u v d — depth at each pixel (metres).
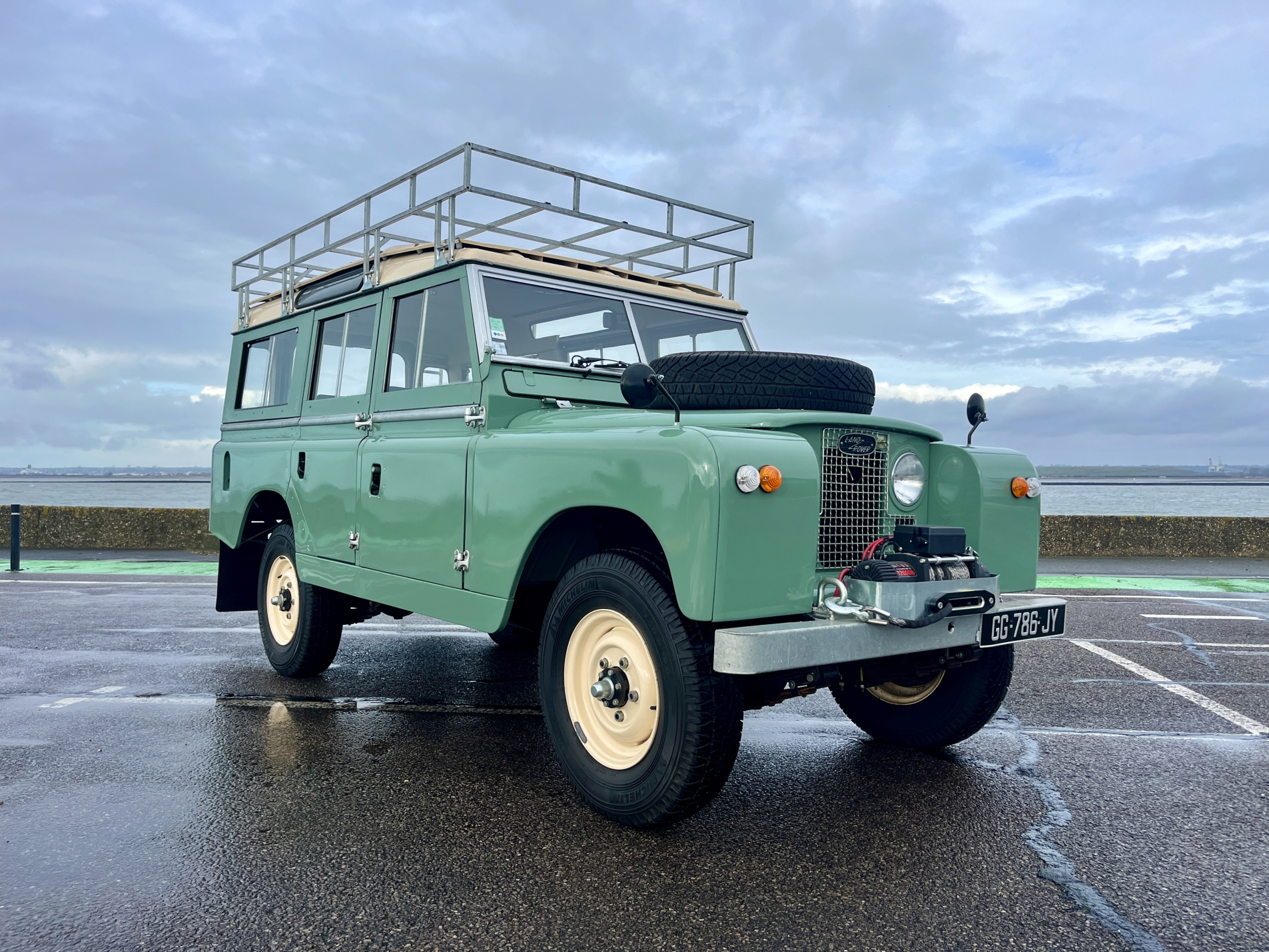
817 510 2.87
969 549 3.22
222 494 6.12
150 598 9.16
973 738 4.29
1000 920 2.43
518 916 2.42
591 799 3.13
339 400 4.86
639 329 4.53
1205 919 2.46
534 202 4.43
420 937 2.31
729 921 2.40
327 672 5.66
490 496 3.50
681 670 2.78
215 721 4.44
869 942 2.30
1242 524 13.98
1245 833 3.09
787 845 2.93
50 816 3.15
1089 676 5.74
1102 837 3.04
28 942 2.27
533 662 6.02
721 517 2.62
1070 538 14.16
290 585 5.41
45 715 4.54
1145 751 4.07
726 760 2.82
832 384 3.42
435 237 4.14
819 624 2.76
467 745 4.05
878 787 3.54
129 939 2.29
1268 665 6.10
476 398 3.79
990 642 3.25
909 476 3.46
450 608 3.73
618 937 2.31
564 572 3.72
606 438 3.02
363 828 3.04
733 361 3.42
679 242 5.38
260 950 2.24
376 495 4.29
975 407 3.71
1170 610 8.72
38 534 14.77
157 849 2.87
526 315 4.05
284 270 5.61
